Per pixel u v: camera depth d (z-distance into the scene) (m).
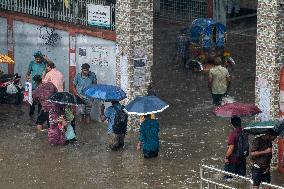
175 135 26.20
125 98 25.45
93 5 27.88
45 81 27.55
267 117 22.73
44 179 22.39
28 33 30.73
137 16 26.19
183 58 35.50
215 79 29.12
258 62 22.86
